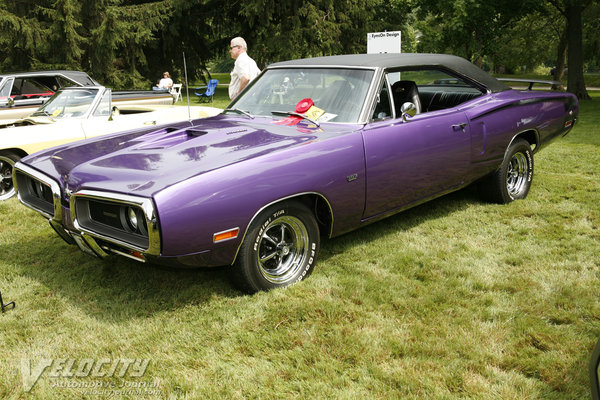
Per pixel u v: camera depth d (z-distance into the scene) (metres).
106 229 2.81
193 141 3.27
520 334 2.70
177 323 2.85
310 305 2.97
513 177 5.10
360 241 4.09
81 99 6.45
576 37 20.22
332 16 24.41
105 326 2.82
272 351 2.56
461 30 17.20
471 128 4.25
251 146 3.12
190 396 2.22
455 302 3.06
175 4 25.92
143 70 28.27
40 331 2.79
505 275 3.44
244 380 2.33
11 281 3.46
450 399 2.19
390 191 3.67
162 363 2.47
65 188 3.08
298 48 24.31
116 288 3.31
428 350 2.54
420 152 3.81
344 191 3.33
